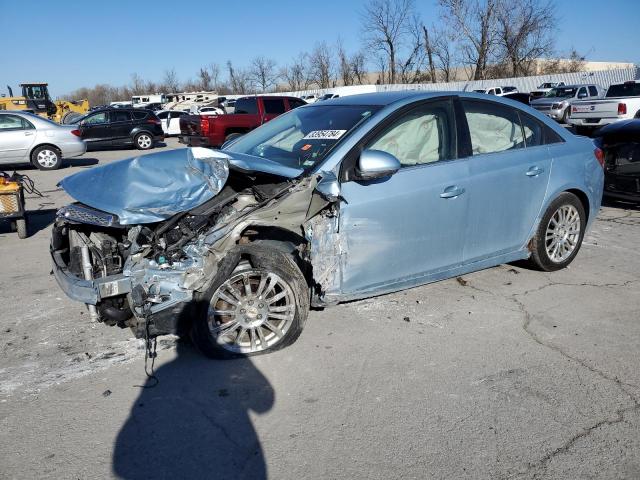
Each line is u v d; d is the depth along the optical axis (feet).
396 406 10.19
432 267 13.94
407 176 13.06
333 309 14.48
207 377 11.29
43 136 48.55
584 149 16.87
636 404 10.12
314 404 10.30
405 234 13.12
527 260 16.94
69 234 12.33
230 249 11.44
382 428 9.56
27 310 15.03
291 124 15.14
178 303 11.10
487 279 16.60
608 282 16.31
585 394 10.47
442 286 16.07
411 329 13.30
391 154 12.70
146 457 8.94
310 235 12.02
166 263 11.11
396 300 15.06
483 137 14.78
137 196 11.48
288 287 11.92
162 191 11.60
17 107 103.35
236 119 54.19
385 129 13.12
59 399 10.61
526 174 15.20
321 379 11.14
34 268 19.08
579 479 8.27
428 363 11.71
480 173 14.24
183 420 9.90
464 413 9.94
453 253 14.23
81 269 11.70
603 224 23.45
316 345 12.54
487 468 8.53
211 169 11.89
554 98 80.59
